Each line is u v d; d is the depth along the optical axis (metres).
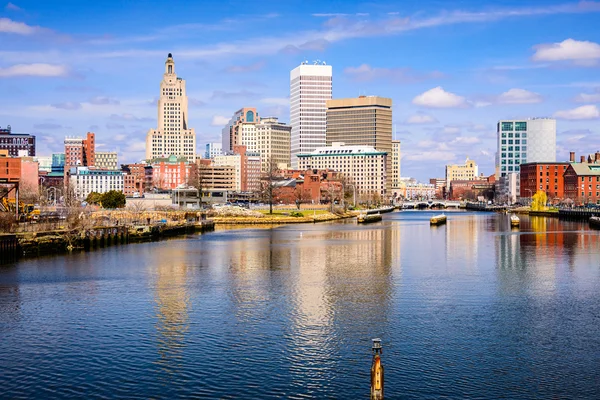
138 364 61.34
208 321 76.56
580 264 123.50
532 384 56.41
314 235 195.62
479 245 163.12
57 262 122.69
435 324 75.06
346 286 98.94
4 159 160.00
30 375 58.75
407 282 102.75
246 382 57.00
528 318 77.88
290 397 53.88
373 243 168.38
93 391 55.19
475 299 88.88
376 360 51.12
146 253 139.12
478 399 53.34
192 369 60.00
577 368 60.22
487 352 64.62
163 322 76.12
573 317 78.38
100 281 102.38
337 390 55.19
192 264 122.31
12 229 140.88
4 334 71.06
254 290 95.62
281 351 65.00
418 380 57.25
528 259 131.75
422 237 189.62
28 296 90.31
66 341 68.44
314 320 77.06
